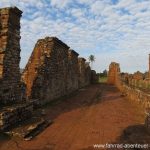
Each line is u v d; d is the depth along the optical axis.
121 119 16.08
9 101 13.98
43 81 19.69
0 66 13.46
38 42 22.27
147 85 33.69
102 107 21.30
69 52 33.25
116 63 67.75
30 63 20.83
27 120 13.48
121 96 31.12
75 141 10.98
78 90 39.66
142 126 14.11
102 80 87.00
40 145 10.21
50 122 14.24
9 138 10.76
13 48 14.48
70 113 17.67
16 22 14.80
